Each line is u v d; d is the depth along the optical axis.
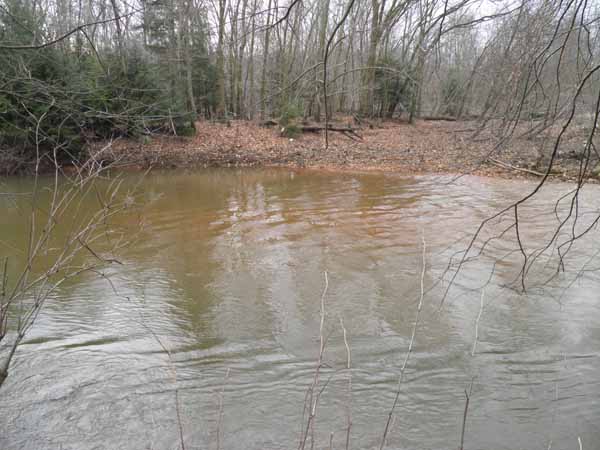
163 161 17.95
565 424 4.18
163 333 5.73
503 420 4.23
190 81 20.69
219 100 25.34
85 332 5.73
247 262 8.07
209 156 18.95
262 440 4.01
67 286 7.04
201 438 4.04
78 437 4.04
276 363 5.12
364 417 4.28
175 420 4.25
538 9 4.55
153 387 4.70
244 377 4.87
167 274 7.54
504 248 8.61
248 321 6.04
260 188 14.41
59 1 16.17
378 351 5.34
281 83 15.16
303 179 15.88
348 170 17.50
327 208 11.80
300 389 4.68
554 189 13.52
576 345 5.43
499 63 6.92
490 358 5.20
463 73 23.02
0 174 14.88
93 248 8.72
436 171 16.86
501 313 6.20
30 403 4.43
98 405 4.43
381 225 10.20
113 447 3.94
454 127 25.28
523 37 5.30
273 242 9.12
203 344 5.50
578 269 7.56
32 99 6.99
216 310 6.33
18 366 5.00
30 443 3.96
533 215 10.86
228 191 13.98
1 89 6.82
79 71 11.41
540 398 4.53
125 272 7.61
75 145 14.89
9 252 8.43
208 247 8.84
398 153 19.89
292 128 21.91
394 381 4.80
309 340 5.59
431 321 6.02
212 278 7.39
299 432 4.09
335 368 5.04
